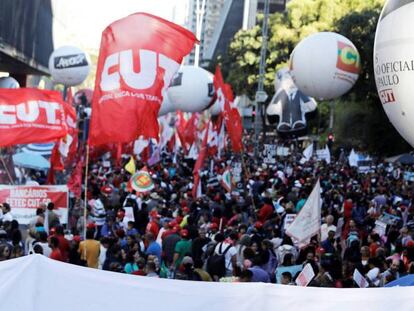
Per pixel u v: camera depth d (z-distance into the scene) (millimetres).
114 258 11508
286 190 21547
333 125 49156
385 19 9586
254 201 19422
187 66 26531
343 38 18266
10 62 49469
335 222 17344
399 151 40875
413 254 11812
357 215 19328
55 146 18703
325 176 29562
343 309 4289
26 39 48688
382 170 37906
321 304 4293
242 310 4293
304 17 60312
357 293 4320
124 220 16141
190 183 24453
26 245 12391
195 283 4328
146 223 16578
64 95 49656
